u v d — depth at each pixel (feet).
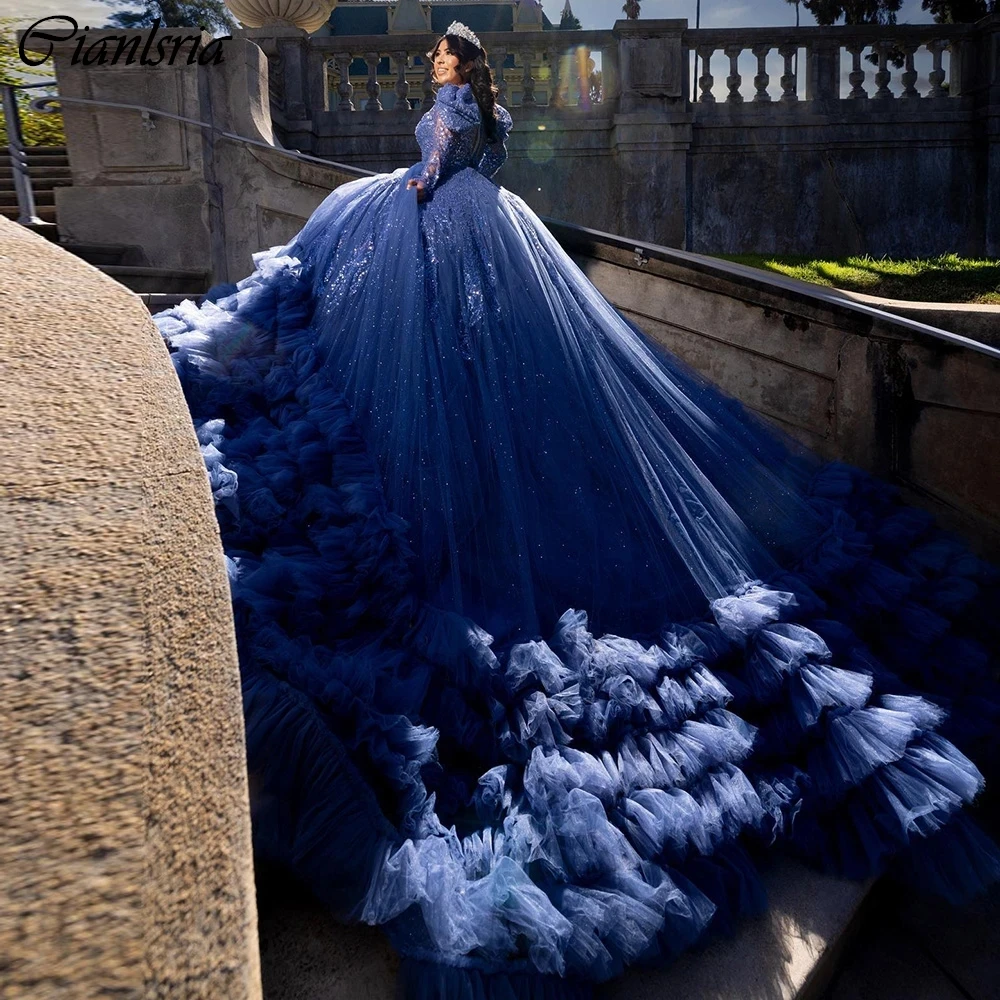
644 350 9.02
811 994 5.69
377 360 7.75
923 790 6.25
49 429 3.84
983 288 17.49
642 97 29.71
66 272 5.84
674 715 6.19
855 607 7.94
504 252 8.16
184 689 2.63
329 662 5.68
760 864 6.41
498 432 7.27
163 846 2.16
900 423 10.79
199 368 8.23
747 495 8.46
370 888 4.79
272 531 6.68
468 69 8.65
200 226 14.83
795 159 30.99
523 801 5.49
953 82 31.91
